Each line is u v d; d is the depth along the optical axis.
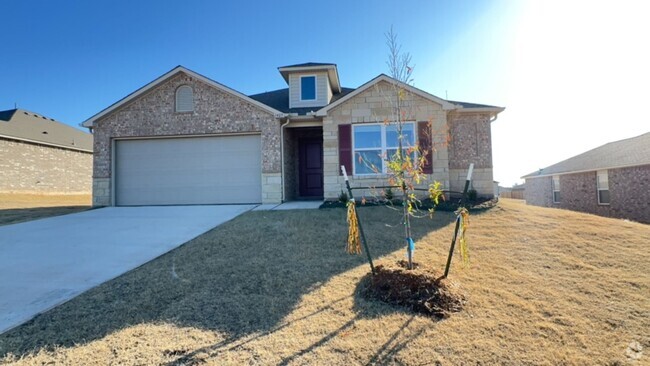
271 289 4.41
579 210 20.28
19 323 3.63
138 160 12.89
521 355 2.94
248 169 12.54
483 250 5.77
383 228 7.30
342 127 11.52
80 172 24.23
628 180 16.91
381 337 3.24
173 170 12.77
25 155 20.44
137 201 12.78
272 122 12.33
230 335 3.32
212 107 12.55
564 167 22.58
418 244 6.16
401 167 4.67
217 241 6.69
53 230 8.25
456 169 11.95
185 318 3.68
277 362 2.88
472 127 12.06
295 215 9.06
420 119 11.09
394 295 3.98
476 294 4.10
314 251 5.86
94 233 7.83
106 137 12.79
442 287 4.02
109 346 3.15
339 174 11.43
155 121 12.66
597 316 3.58
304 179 14.67
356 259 5.44
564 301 3.91
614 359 2.88
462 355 2.95
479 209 9.52
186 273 5.06
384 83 11.29
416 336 3.25
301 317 3.67
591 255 5.46
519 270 4.88
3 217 10.36
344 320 3.59
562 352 2.98
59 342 3.24
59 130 24.31
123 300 4.18
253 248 6.14
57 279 4.95
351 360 2.90
